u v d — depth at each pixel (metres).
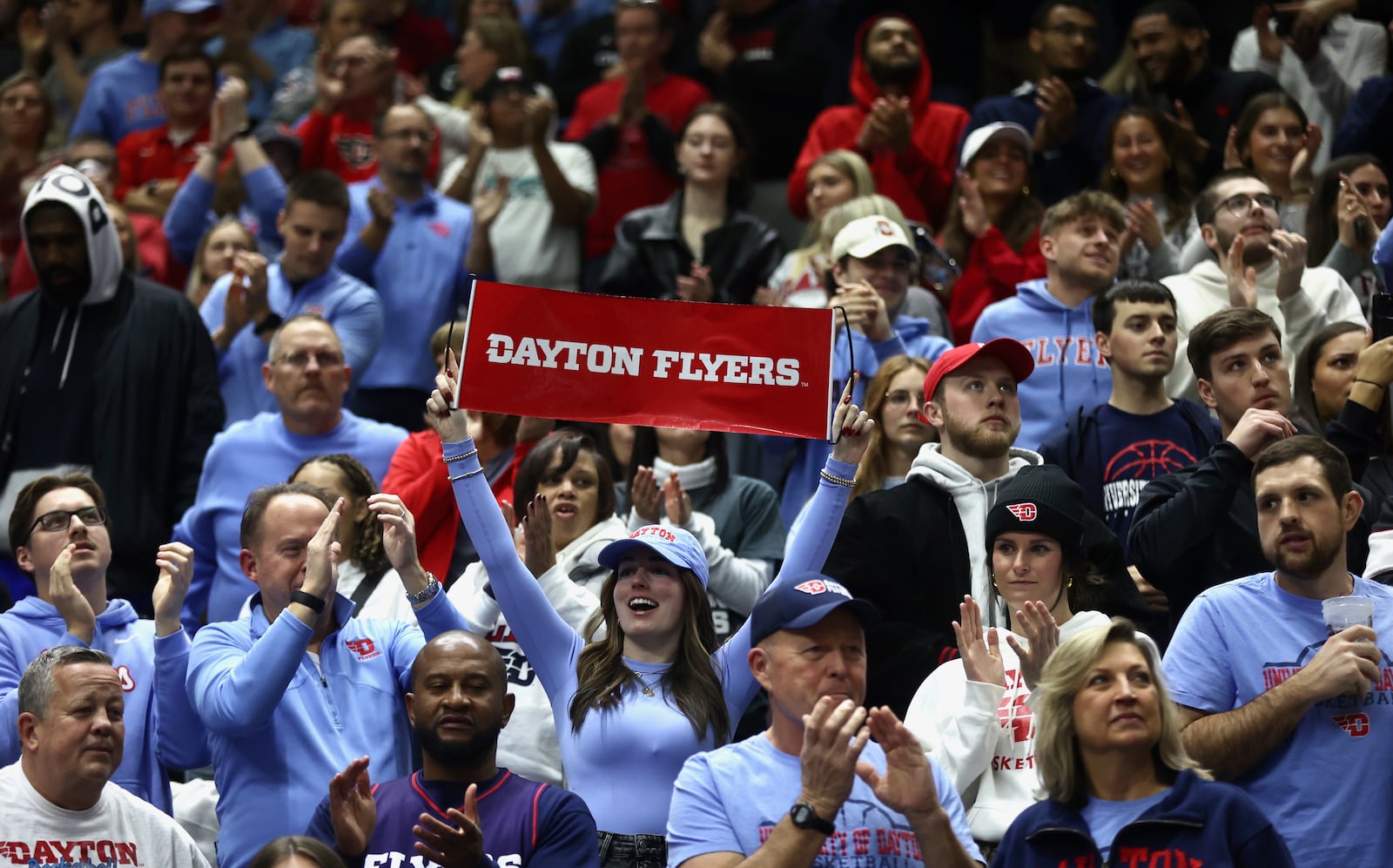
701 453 24.33
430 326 32.38
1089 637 15.68
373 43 36.84
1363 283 26.72
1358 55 33.81
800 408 19.31
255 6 43.91
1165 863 14.85
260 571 19.77
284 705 18.97
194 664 19.23
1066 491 19.11
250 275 29.20
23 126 38.97
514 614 18.94
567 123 40.53
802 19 38.62
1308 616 17.83
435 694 17.38
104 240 27.78
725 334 19.47
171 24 40.41
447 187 35.41
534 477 22.31
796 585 16.55
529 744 20.42
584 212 35.56
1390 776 17.11
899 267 26.73
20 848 17.36
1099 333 23.25
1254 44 35.41
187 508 27.27
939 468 20.81
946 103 37.06
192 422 27.69
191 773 23.89
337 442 26.11
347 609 19.78
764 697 22.14
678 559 18.47
